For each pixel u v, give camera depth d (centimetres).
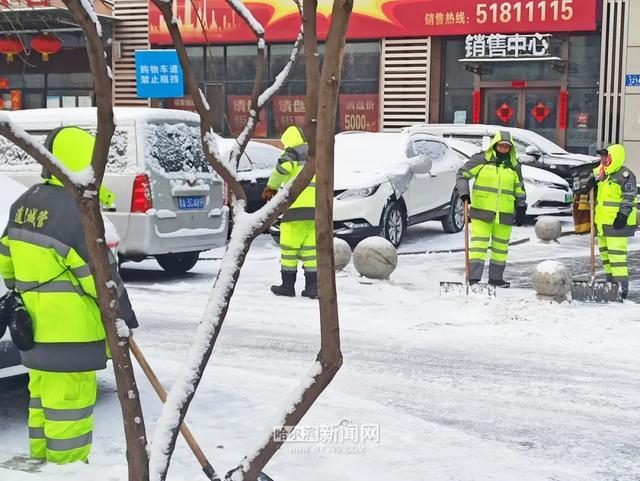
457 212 1720
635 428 601
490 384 703
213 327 330
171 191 1157
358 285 1138
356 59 2525
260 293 1102
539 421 612
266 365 754
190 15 2630
